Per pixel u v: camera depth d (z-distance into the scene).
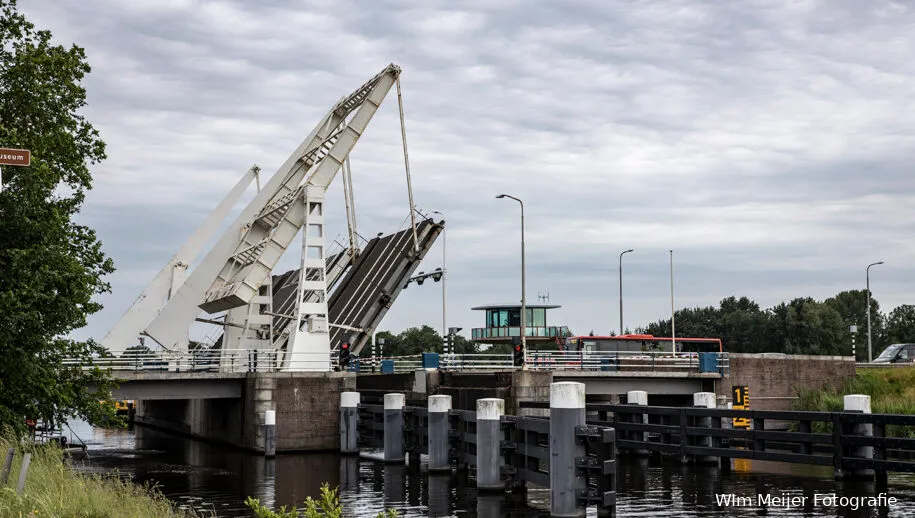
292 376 42.81
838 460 27.27
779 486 28.30
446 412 32.66
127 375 41.84
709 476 31.09
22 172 26.77
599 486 22.53
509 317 74.00
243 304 47.28
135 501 19.44
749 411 30.41
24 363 25.36
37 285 25.41
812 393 54.59
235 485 30.77
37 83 28.59
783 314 116.06
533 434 26.56
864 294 130.50
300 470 35.03
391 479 31.78
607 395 58.16
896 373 56.00
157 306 50.66
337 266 52.81
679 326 122.56
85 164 30.05
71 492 18.52
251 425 42.84
